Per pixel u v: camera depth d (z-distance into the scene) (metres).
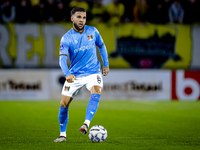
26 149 14.37
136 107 37.94
